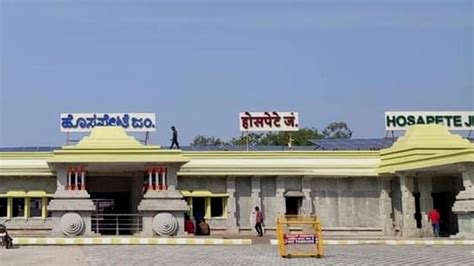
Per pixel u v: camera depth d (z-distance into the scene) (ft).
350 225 138.31
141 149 118.42
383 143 160.45
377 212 139.54
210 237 112.06
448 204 137.80
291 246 85.05
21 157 132.67
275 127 154.40
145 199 116.67
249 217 136.05
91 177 136.26
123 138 120.37
